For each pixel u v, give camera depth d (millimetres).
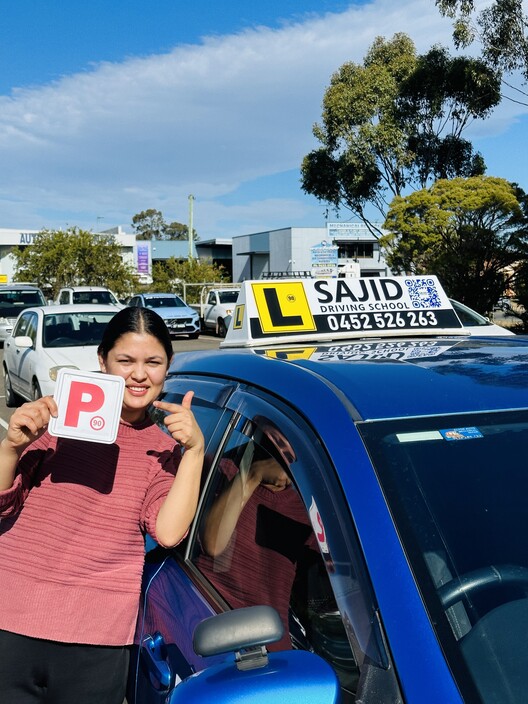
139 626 2080
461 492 1524
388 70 26766
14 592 1856
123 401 1961
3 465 1788
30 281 39406
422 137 26734
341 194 28141
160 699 1773
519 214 21281
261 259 54719
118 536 1906
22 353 10383
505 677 1314
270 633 1397
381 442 1584
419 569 1402
